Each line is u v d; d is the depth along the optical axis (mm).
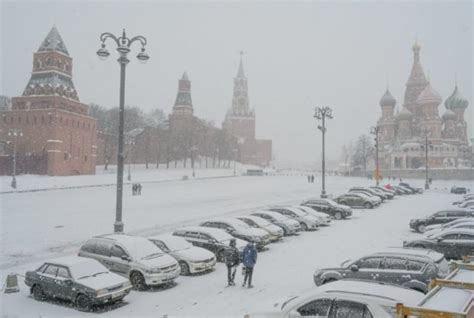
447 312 5965
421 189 64312
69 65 103000
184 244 18547
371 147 154000
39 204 41781
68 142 93750
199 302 13852
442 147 120750
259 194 55906
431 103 126562
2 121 94062
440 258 13695
